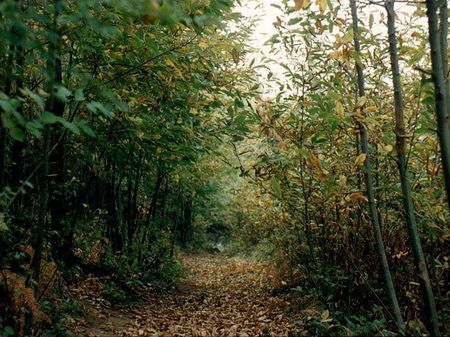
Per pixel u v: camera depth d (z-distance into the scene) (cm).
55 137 567
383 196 467
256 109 444
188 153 573
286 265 807
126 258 850
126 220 1040
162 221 1060
